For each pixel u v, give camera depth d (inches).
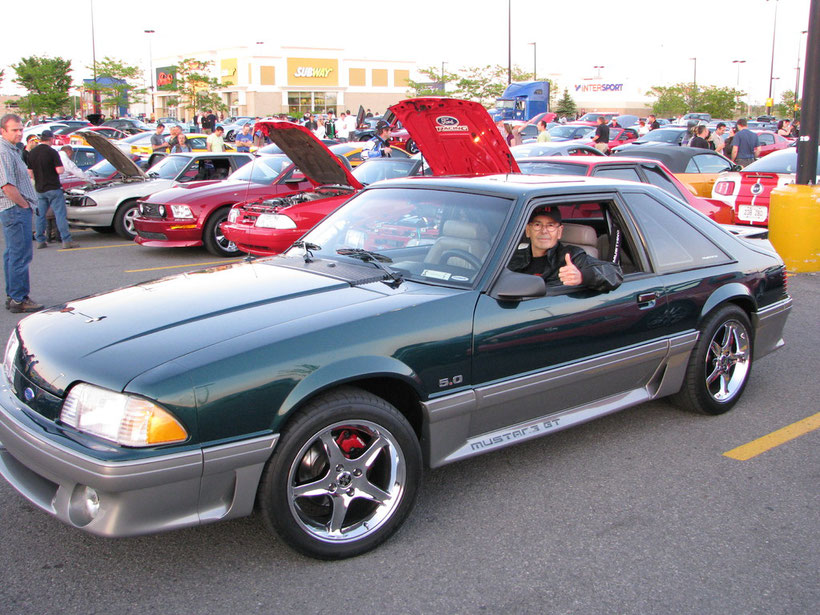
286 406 111.1
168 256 423.8
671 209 175.6
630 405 165.0
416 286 137.8
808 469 157.8
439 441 131.3
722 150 732.7
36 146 430.3
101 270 374.3
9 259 278.5
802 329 270.7
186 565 119.3
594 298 150.0
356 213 168.2
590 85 2898.6
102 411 105.1
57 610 107.5
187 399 104.6
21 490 116.9
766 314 193.0
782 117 2664.9
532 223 155.3
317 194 360.5
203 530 130.0
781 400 199.5
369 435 122.4
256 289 136.8
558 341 143.9
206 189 410.6
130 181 491.8
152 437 102.9
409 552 124.0
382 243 155.9
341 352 116.8
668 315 165.3
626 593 113.4
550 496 144.3
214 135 673.0
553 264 159.3
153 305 130.6
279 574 117.0
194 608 108.3
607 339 153.0
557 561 121.8
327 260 153.5
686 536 130.2
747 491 147.3
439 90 1911.9
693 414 188.2
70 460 104.4
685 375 177.6
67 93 1995.6
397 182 171.9
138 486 102.5
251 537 128.0
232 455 107.5
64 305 140.2
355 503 126.3
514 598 111.8
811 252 372.5
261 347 112.0
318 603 109.8
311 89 2576.3
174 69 2301.9
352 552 120.8
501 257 139.0
